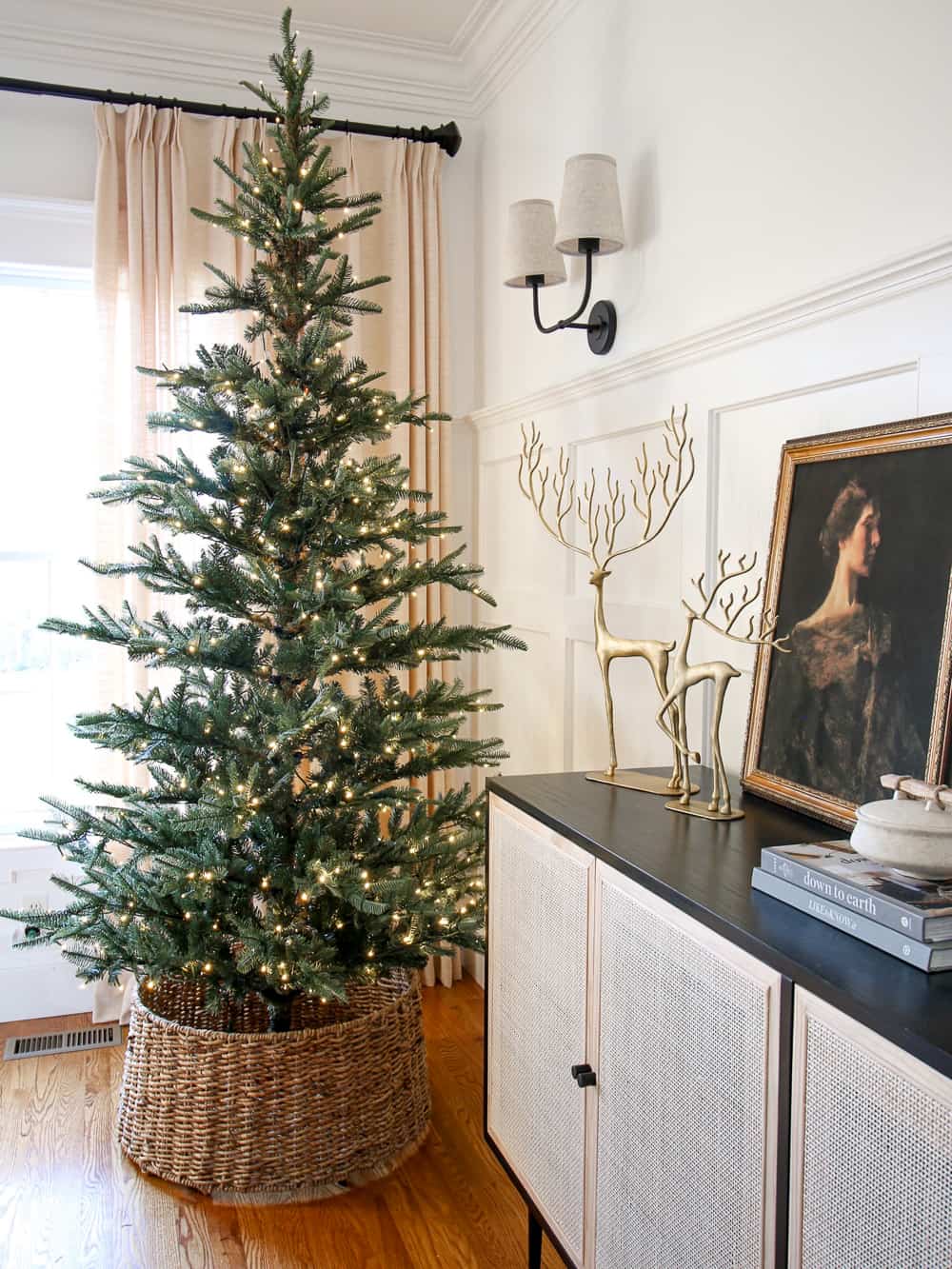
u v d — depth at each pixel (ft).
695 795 5.97
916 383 5.01
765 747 5.74
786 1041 3.57
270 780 7.31
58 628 7.00
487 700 10.91
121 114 9.72
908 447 4.83
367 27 9.92
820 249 5.67
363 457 10.39
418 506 10.62
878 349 5.21
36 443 10.57
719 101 6.60
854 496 5.16
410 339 10.66
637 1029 4.70
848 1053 3.26
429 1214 6.97
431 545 10.74
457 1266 6.42
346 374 7.70
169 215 9.79
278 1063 7.11
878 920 3.62
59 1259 6.48
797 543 5.57
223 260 9.89
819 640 5.32
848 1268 3.28
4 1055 9.29
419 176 10.53
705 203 6.77
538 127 9.41
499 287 10.46
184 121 9.84
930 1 4.85
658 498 7.41
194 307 7.66
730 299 6.51
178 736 7.06
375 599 7.69
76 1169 7.45
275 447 7.63
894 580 4.82
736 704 6.49
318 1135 7.14
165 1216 6.92
